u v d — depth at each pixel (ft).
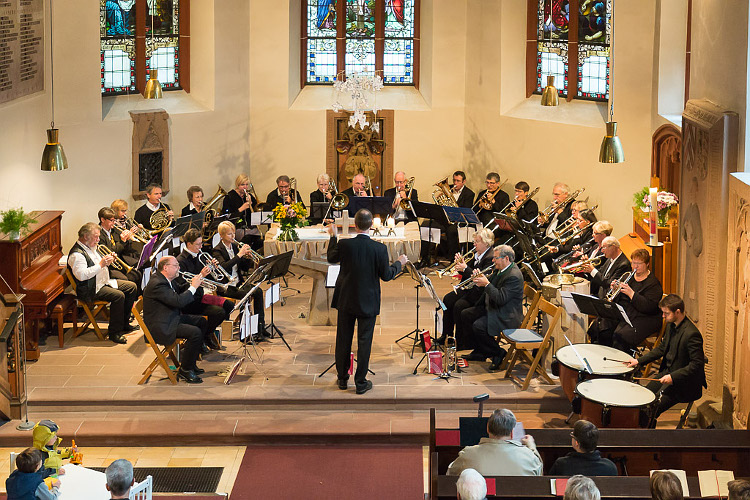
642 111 41.52
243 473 29.12
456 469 23.52
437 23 50.29
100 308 38.34
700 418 30.96
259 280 33.76
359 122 49.60
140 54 46.37
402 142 51.42
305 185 51.49
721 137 29.66
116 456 30.19
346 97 51.21
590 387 28.78
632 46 41.47
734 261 28.68
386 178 51.70
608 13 44.19
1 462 29.68
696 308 32.60
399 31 51.60
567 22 46.34
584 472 23.52
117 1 45.27
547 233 43.50
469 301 36.40
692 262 32.94
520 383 33.81
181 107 47.62
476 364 35.65
